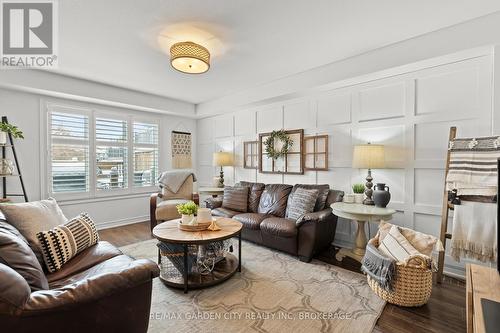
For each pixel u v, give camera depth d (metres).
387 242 2.13
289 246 2.93
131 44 2.57
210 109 4.94
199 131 5.75
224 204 3.94
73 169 3.99
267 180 4.35
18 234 1.61
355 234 3.27
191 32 2.35
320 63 3.11
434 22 2.21
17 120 3.47
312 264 2.76
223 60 3.01
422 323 1.75
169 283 2.22
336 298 2.07
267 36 2.44
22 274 1.25
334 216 3.21
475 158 2.17
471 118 2.45
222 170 5.08
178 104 4.95
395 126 2.94
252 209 3.85
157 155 5.09
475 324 0.98
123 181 4.59
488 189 2.08
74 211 4.01
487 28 2.11
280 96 3.79
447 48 2.30
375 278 2.01
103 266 1.73
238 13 2.06
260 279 2.40
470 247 2.15
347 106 3.35
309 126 3.77
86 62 3.04
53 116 3.79
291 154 3.98
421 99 2.75
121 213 4.55
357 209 2.64
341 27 2.28
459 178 2.22
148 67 3.21
